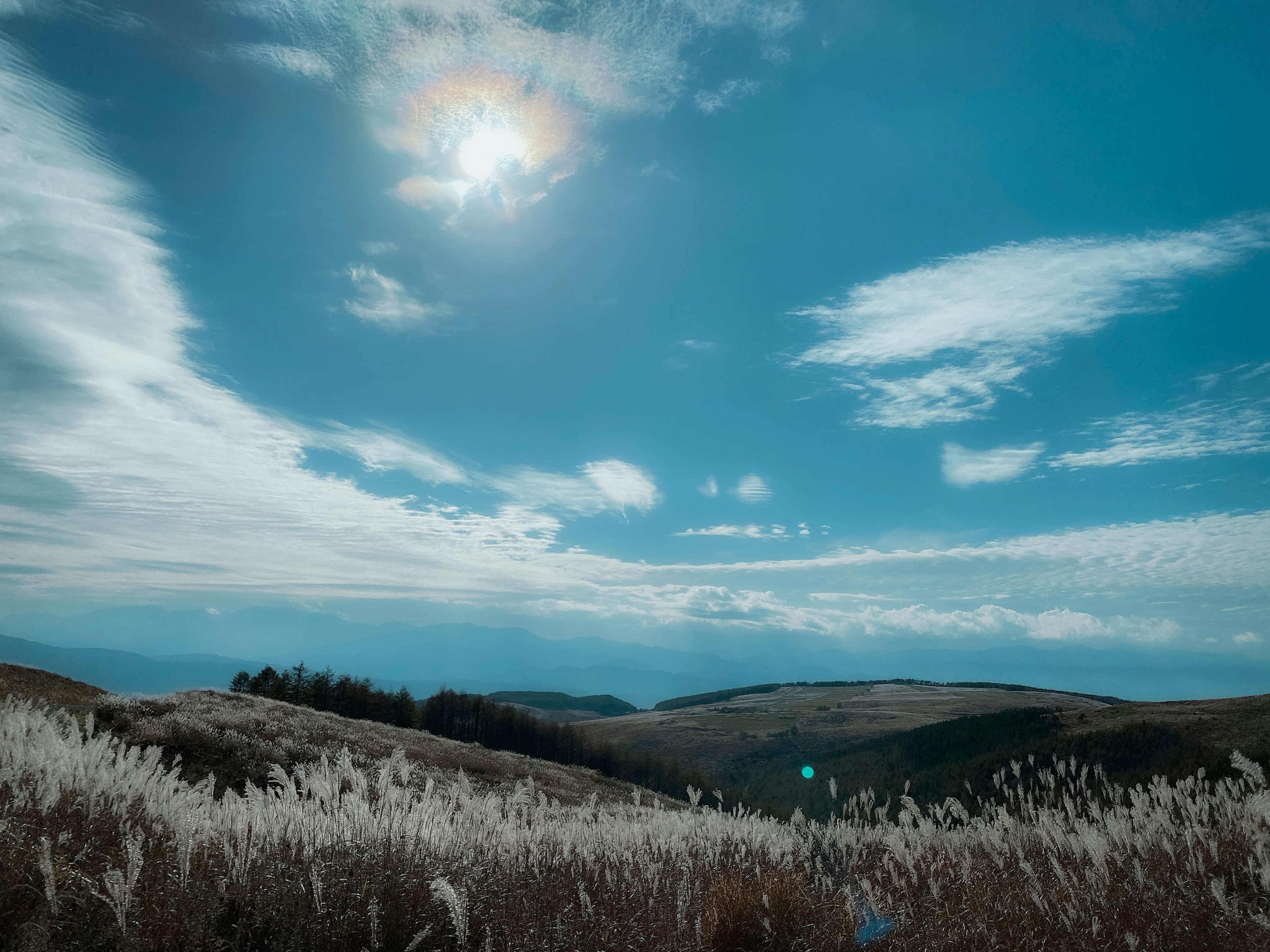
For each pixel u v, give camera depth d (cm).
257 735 2527
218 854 485
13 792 507
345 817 565
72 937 370
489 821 722
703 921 511
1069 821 769
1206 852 666
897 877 668
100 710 2312
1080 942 475
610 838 816
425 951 422
